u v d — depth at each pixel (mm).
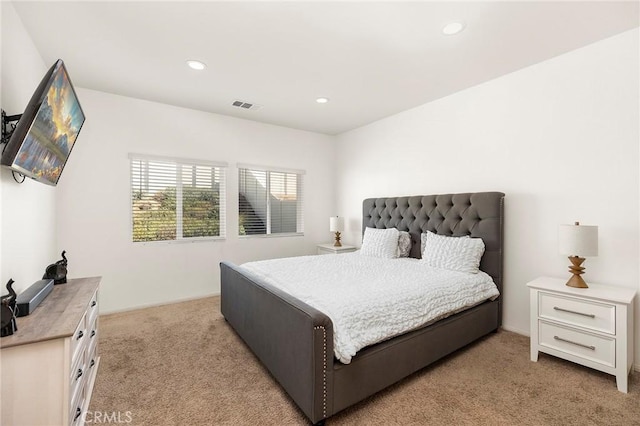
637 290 2107
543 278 2469
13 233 1768
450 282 2371
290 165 4613
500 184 2865
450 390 1889
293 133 4641
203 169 3891
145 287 3482
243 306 2482
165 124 3568
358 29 2070
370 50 2348
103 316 3182
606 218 2242
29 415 1228
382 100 3443
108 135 3240
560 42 2256
